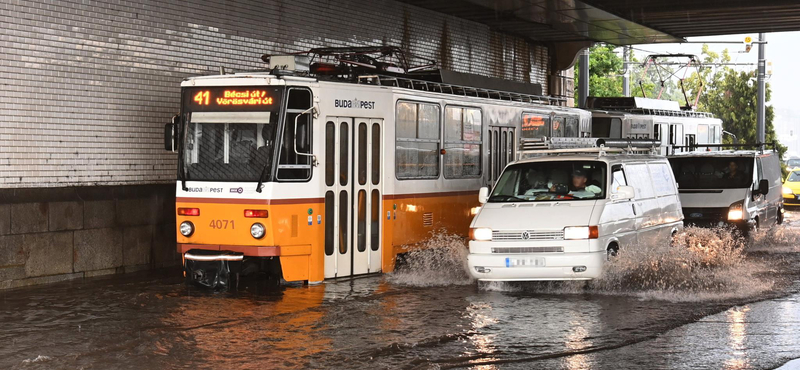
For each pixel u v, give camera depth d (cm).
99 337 941
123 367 814
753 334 952
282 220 1233
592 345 899
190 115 1278
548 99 1967
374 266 1381
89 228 1381
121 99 1460
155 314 1069
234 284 1277
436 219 1521
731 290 1245
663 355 857
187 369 807
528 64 2819
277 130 1232
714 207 1808
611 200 1271
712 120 3341
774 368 807
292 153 1248
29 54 1316
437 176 1522
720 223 1800
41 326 999
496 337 938
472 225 1249
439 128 1524
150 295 1210
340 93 1302
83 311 1090
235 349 884
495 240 1219
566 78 3050
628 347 892
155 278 1376
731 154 1898
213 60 1631
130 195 1458
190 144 1277
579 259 1188
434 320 1032
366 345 901
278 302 1150
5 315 1065
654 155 1548
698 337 936
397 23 2147
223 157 1255
